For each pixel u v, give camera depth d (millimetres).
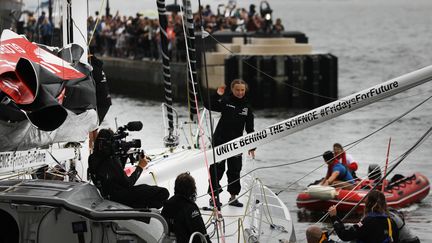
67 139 12742
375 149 36500
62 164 14688
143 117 48875
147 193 12523
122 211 11328
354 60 83438
